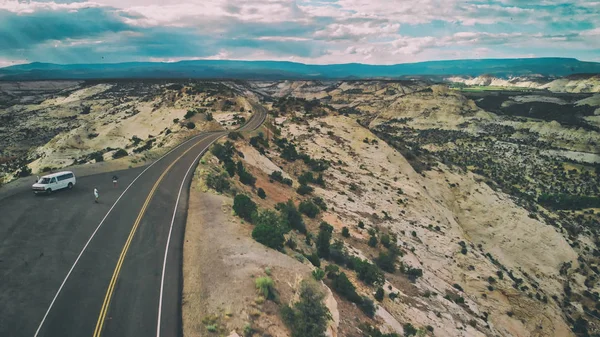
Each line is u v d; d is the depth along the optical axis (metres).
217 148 58.84
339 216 56.12
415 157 102.75
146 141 80.94
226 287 21.72
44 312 19.23
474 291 52.97
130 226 30.20
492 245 77.25
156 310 20.11
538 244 77.69
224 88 146.88
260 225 30.19
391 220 62.06
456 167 106.06
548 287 69.56
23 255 24.44
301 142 93.38
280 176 62.47
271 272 24.30
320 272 26.56
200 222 31.66
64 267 23.52
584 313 63.66
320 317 20.94
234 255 25.77
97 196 35.38
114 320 19.11
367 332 24.56
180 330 18.80
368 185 75.25
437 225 67.38
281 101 129.00
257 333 18.64
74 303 20.16
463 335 35.62
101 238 27.83
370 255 46.62
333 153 89.94
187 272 24.05
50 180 36.16
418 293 40.78
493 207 86.75
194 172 47.12
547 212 101.56
